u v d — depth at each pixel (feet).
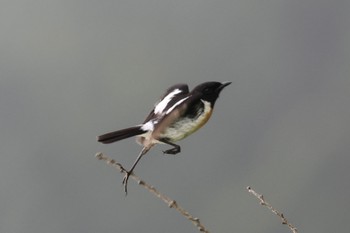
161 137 34.86
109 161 34.76
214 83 36.42
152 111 37.09
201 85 36.37
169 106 36.17
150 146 35.40
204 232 32.73
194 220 32.94
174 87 37.73
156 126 35.06
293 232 33.60
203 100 35.96
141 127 35.70
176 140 35.09
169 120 34.65
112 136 35.32
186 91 37.19
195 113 34.99
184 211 32.78
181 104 34.88
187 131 34.96
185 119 34.78
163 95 37.50
